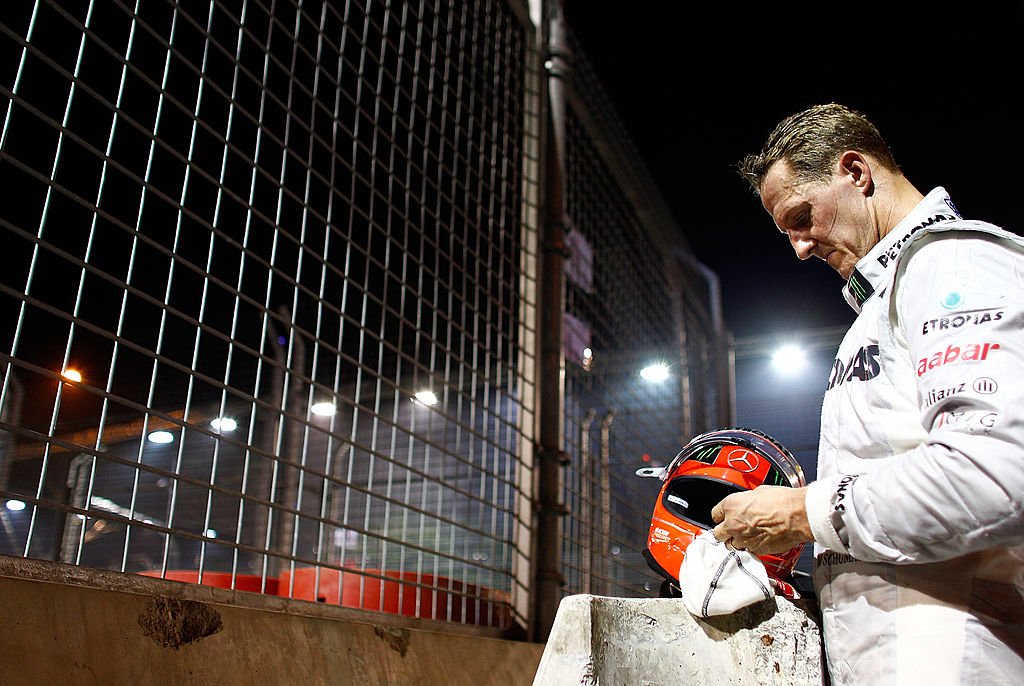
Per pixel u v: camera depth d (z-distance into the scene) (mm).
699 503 1463
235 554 1764
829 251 1317
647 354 4570
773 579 1345
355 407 2168
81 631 1372
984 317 1043
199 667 1550
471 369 2650
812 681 1205
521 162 3246
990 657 1042
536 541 2793
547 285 3176
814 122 1329
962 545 999
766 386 6121
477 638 2375
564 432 3084
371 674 1916
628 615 1291
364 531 2090
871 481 1079
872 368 1182
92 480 1518
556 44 3611
